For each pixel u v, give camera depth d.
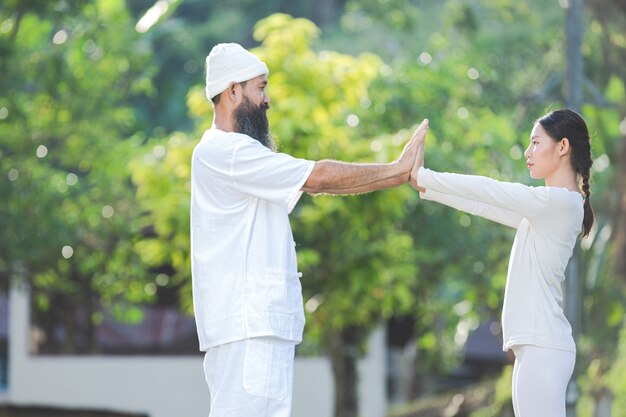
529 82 27.75
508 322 6.79
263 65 6.64
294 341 6.46
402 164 6.73
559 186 6.89
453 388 35.47
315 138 18.23
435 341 30.12
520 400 6.74
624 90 23.23
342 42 34.84
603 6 23.38
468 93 24.50
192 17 41.31
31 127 21.45
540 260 6.73
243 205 6.48
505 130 22.73
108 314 27.20
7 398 28.09
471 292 24.44
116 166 22.56
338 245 18.89
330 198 18.39
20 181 20.34
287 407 6.42
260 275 6.40
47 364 27.89
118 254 21.80
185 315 27.16
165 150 20.97
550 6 29.09
